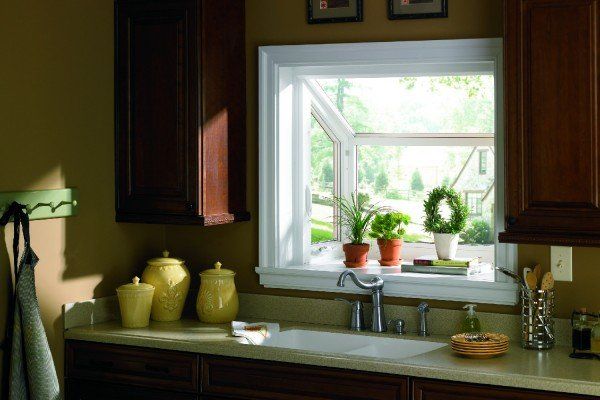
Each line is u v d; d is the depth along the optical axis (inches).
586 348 119.2
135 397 133.4
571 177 115.0
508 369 111.7
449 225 144.0
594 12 113.2
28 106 128.2
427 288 136.3
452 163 154.9
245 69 148.3
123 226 147.9
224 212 142.9
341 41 141.3
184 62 137.3
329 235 163.6
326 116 161.5
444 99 155.3
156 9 139.6
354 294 142.0
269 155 146.8
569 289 126.8
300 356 121.0
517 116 117.6
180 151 138.1
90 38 139.5
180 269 146.5
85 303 140.3
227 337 132.0
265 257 147.5
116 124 144.3
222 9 141.2
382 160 161.6
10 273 126.3
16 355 121.6
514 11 117.3
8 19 124.6
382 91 160.7
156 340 131.0
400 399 115.2
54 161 133.1
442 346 128.3
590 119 113.7
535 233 117.3
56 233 134.3
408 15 136.6
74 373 137.4
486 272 142.1
